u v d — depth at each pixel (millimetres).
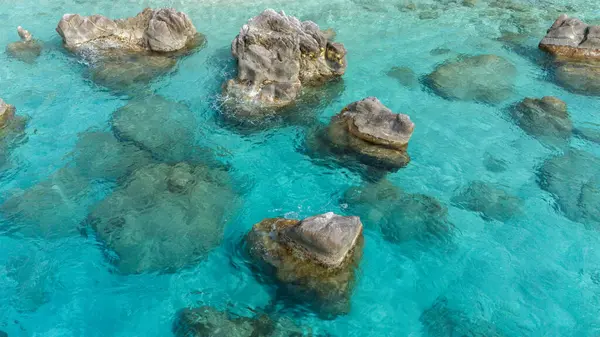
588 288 8055
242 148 11242
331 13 18281
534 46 16203
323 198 9898
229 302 7676
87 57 14469
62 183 9945
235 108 12234
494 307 7738
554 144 11602
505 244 8914
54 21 16859
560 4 19781
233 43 13797
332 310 7578
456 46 16125
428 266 8461
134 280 8000
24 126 11609
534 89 13820
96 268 8172
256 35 13086
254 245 8320
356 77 14102
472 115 12617
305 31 13609
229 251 8578
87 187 9836
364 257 8578
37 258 8320
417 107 12859
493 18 18438
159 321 7371
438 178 10516
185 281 8008
